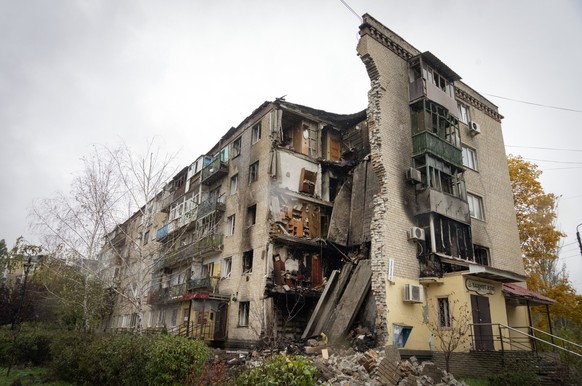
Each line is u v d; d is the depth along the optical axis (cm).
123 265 2069
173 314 2603
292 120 2328
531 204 2684
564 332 1847
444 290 1495
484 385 1123
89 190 1861
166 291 2652
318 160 2255
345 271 1756
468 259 1717
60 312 2592
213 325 2122
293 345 1495
